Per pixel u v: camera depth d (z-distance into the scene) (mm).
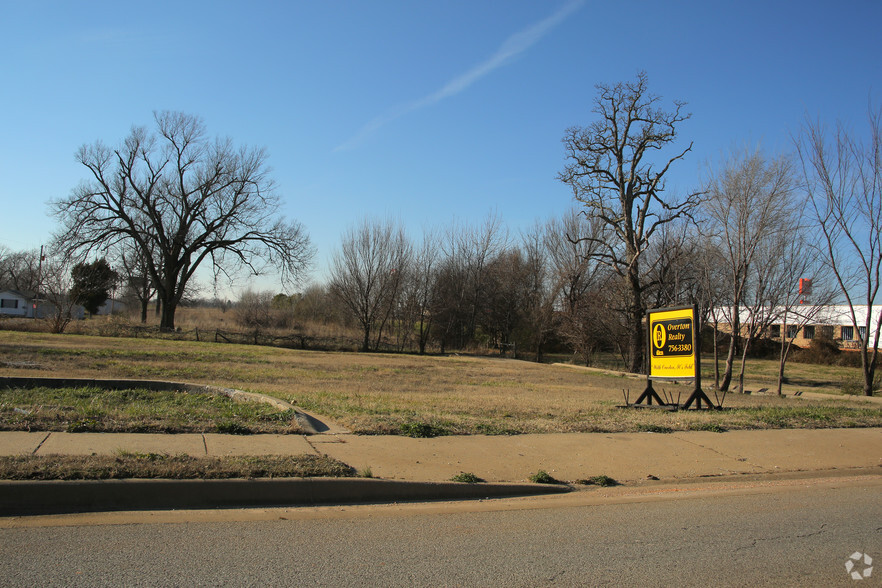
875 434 11234
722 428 10969
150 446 7176
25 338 29578
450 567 4625
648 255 38875
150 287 56156
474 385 20953
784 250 23219
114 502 5656
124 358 22484
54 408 9070
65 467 5871
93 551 4605
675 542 5402
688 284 30625
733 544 5391
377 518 5852
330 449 7828
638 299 31531
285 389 15633
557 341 49156
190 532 5152
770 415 12508
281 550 4836
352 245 44375
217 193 44656
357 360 31391
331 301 52812
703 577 4594
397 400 14016
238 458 6812
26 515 5320
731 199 22344
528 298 50250
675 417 11953
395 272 45438
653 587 4371
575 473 7805
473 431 9656
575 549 5148
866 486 7957
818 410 13773
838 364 46000
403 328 49438
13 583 3975
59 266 38156
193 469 6203
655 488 7500
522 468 7812
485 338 52281
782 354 23781
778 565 4887
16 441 6973
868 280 19688
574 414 12055
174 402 10711
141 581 4102
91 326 38156
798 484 7980
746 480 8086
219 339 40156
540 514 6215
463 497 6805
